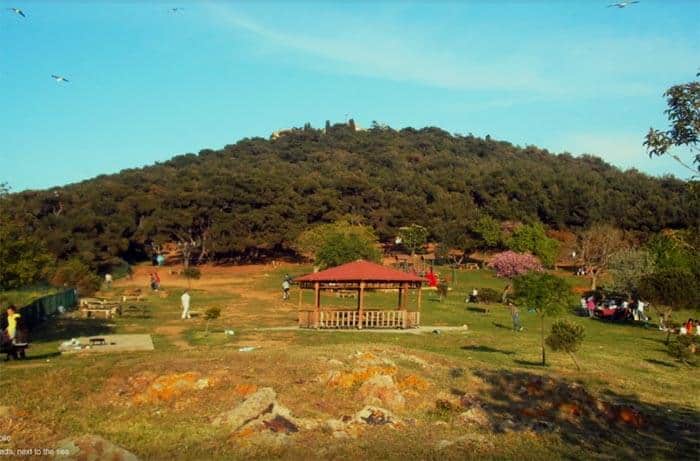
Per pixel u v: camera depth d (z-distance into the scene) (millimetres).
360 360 21000
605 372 25438
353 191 101625
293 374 19234
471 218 97125
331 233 74125
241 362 20406
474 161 155000
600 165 164375
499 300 56188
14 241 26906
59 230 81938
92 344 26781
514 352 30344
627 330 43656
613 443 15547
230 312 45688
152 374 18453
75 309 44656
